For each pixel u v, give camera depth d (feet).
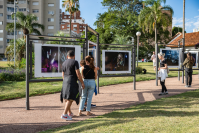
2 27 203.00
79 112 15.57
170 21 102.89
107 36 133.49
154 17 103.35
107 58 27.48
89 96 15.80
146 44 130.11
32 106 18.98
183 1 53.11
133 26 124.47
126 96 23.89
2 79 38.55
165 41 135.74
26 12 202.59
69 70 14.34
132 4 134.92
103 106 18.66
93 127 12.30
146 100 21.24
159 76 24.30
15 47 76.07
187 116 14.42
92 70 15.89
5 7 202.49
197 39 96.53
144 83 37.52
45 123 13.64
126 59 28.73
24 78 41.16
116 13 133.28
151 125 12.49
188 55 30.94
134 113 15.55
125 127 12.16
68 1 118.52
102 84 34.86
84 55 20.88
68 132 11.53
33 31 102.42
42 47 18.84
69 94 14.03
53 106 18.99
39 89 28.63
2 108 18.21
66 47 19.79
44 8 211.61
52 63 19.19
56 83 36.11
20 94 24.89
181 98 21.29
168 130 11.55
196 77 46.24
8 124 13.43
